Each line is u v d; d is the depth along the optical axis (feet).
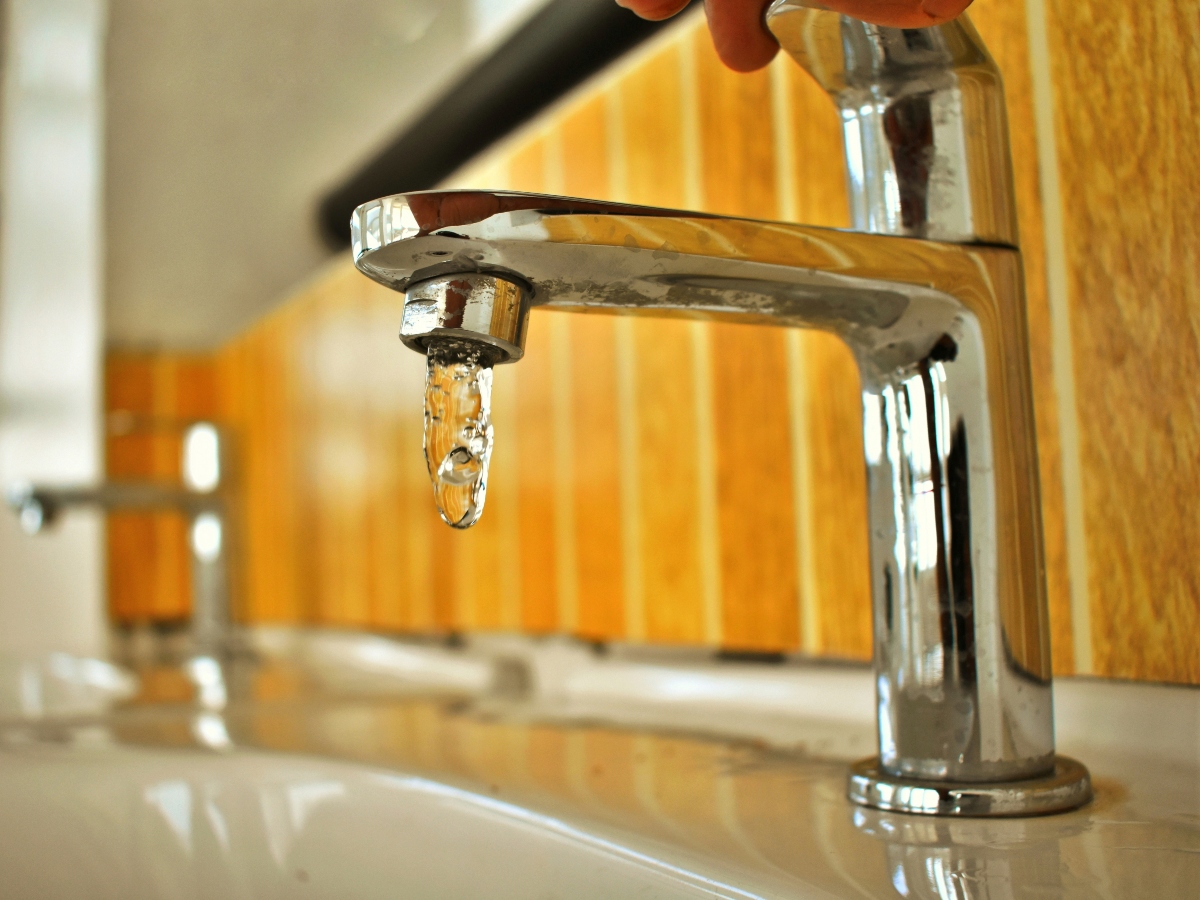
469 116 2.65
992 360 1.02
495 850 1.20
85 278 3.72
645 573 2.01
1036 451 1.06
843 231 0.95
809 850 0.93
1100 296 1.24
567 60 2.32
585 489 2.18
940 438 1.02
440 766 1.43
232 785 1.53
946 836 0.95
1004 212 1.05
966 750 1.02
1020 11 1.33
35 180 3.93
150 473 4.12
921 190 1.03
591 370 2.17
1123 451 1.21
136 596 4.03
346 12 2.32
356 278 3.14
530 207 0.81
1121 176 1.21
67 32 2.54
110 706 2.28
